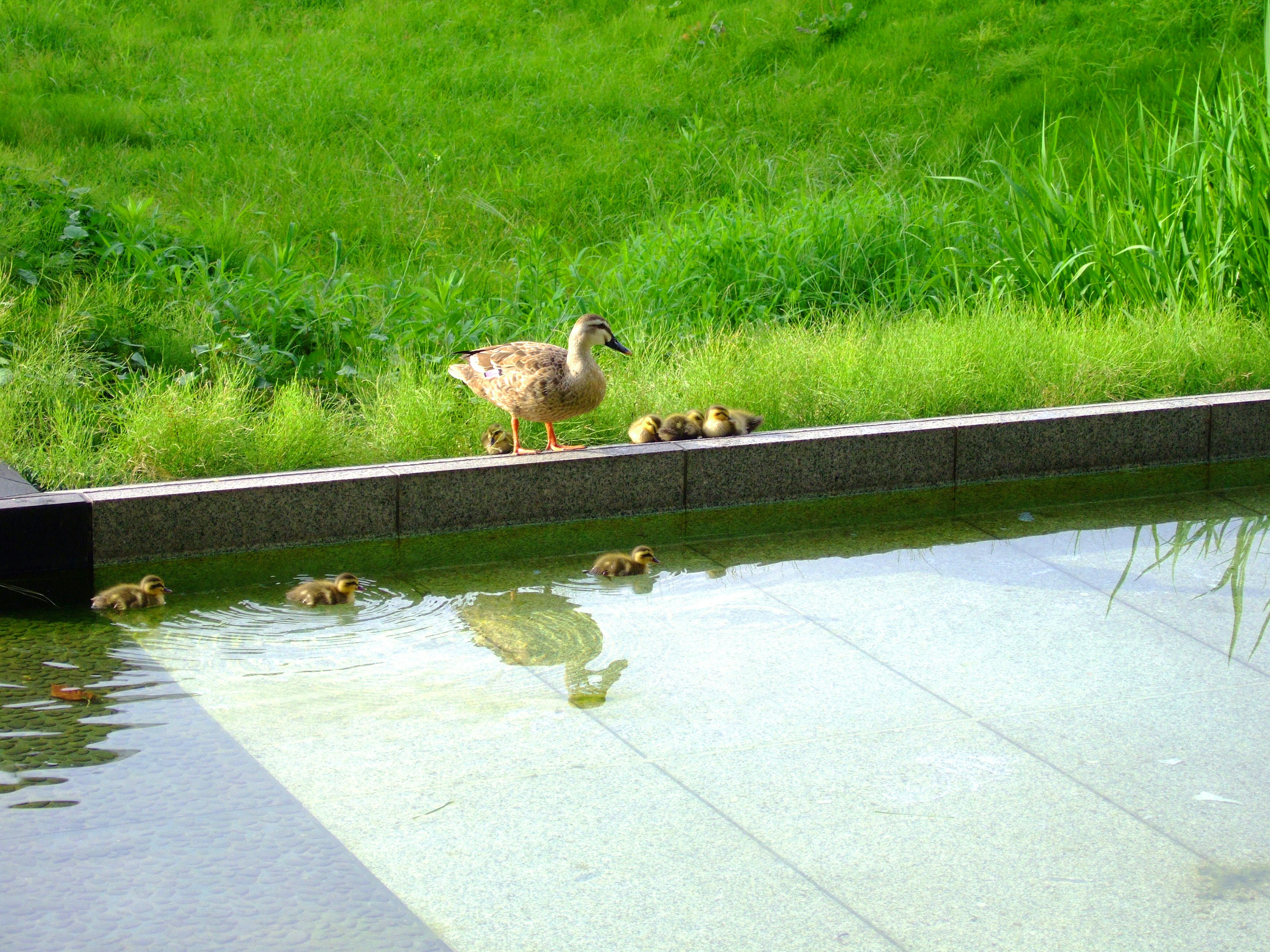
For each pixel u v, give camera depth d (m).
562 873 7.09
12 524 8.09
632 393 9.25
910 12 15.52
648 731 7.52
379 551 8.38
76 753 7.36
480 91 13.75
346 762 7.38
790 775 7.38
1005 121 13.17
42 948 6.69
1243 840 7.22
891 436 8.88
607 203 11.62
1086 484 9.04
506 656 7.82
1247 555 8.50
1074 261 10.40
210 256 10.29
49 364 9.01
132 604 7.98
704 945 6.95
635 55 14.78
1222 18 14.54
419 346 9.59
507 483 8.53
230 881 7.04
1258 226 10.20
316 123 12.41
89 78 12.91
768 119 13.45
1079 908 7.05
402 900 7.02
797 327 9.95
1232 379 9.61
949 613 8.09
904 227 10.68
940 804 7.30
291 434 8.73
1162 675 7.79
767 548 8.49
